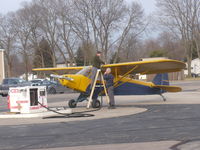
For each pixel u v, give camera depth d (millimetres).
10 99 13016
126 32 58625
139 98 20922
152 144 7168
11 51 70188
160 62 14516
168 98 20000
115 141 7598
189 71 65438
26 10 64250
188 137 7730
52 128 9672
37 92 12938
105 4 56031
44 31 60844
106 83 14938
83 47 59031
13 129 9797
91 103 15812
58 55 71375
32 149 7145
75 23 57719
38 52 71938
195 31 61938
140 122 10266
